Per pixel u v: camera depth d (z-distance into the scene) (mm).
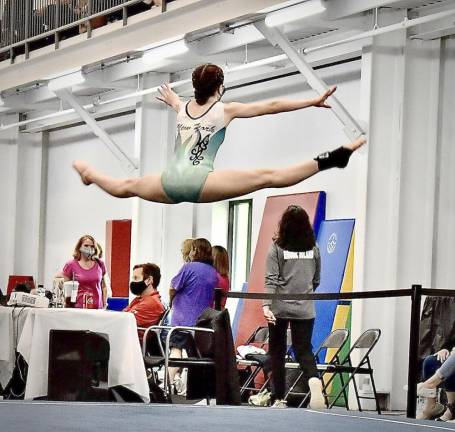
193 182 7527
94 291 14867
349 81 15258
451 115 13703
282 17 13508
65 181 22438
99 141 21188
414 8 13680
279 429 7188
